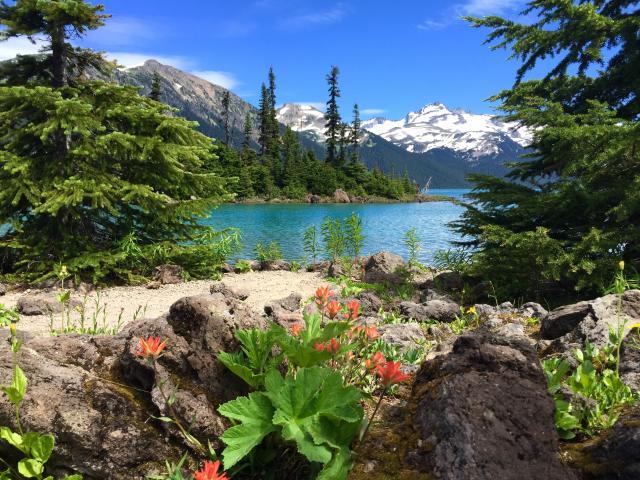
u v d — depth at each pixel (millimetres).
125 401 2697
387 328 5734
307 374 2418
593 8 9648
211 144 12047
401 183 95688
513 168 10797
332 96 92250
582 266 7926
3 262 11023
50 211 9641
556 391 2887
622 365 3486
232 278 11781
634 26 9508
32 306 7559
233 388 2869
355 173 87938
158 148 10664
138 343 2971
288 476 2559
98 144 10344
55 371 2707
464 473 2068
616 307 4602
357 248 13875
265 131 90625
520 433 2223
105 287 10305
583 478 2252
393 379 2438
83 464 2439
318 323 3061
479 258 9492
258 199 72188
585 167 8820
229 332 3008
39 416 2465
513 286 8992
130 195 10445
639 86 9914
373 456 2436
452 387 2414
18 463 2283
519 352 2686
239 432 2324
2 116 10234
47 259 10547
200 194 12391
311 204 69938
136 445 2527
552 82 10781
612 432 2396
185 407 2684
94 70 12203
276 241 22516
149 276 11297
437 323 6844
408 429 2545
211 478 1921
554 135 8539
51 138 11195
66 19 10414
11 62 11117
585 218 9297
